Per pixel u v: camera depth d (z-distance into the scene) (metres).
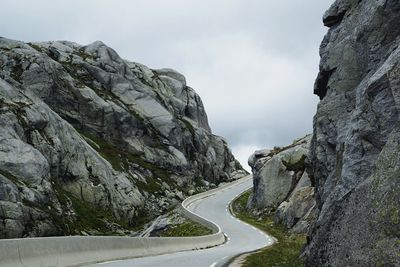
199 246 35.09
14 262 13.05
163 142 97.69
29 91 67.25
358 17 19.92
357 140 13.29
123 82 103.50
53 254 15.48
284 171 62.91
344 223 10.19
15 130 57.16
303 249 21.50
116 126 90.06
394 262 7.57
